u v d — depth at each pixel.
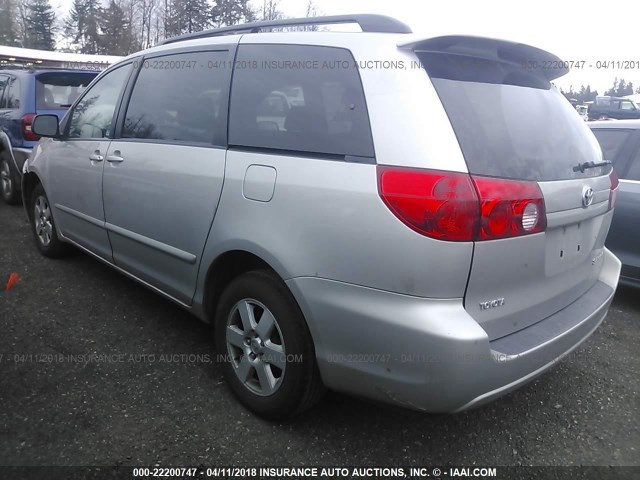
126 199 3.28
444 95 2.07
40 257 4.66
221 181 2.58
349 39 2.30
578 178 2.43
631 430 2.65
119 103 3.54
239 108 2.65
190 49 3.08
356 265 2.04
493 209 1.94
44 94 6.48
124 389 2.73
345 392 2.25
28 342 3.14
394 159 2.00
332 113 2.24
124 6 44.59
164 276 3.10
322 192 2.14
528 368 2.12
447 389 1.92
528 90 2.48
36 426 2.39
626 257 4.25
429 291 1.92
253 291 2.46
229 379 2.69
